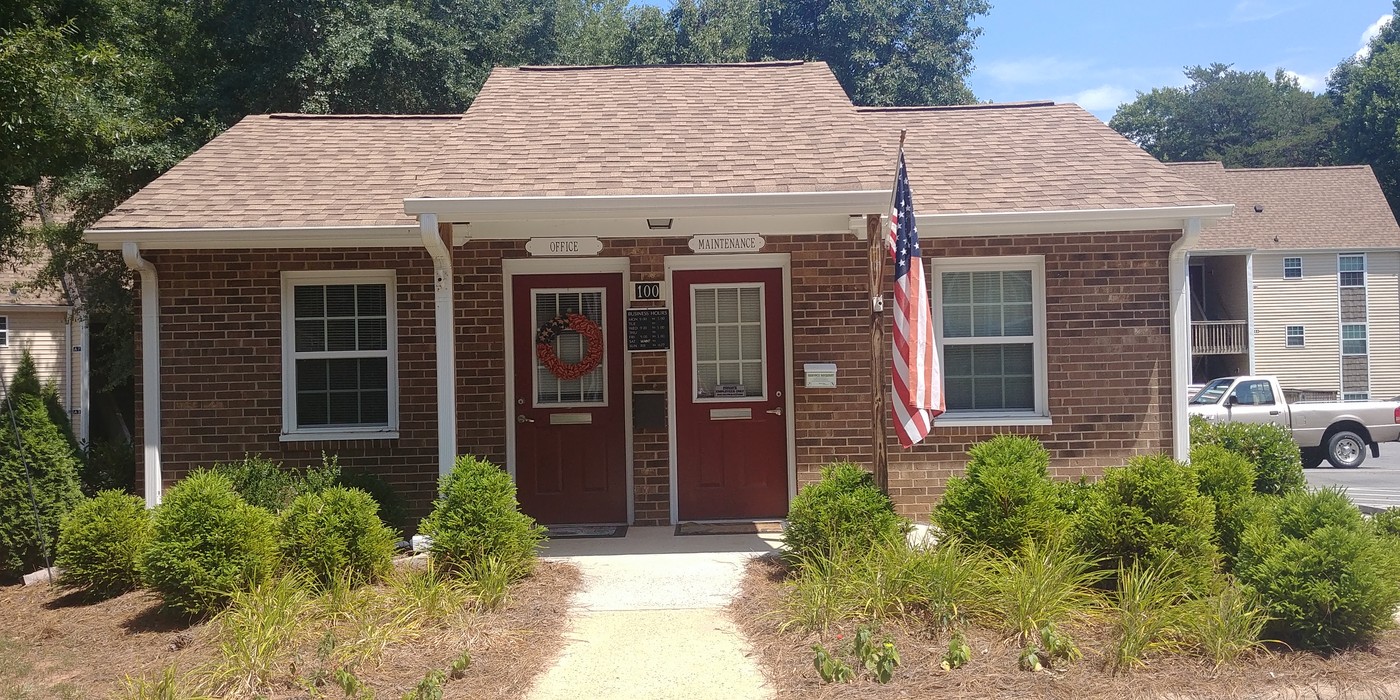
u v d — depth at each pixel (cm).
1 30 813
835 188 752
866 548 667
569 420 920
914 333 678
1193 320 2728
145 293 880
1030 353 923
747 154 827
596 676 527
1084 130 1031
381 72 1789
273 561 662
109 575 727
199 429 893
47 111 838
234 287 895
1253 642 533
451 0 1992
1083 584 616
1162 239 900
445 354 779
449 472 773
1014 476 659
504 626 598
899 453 899
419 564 730
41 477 812
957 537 655
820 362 898
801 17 3070
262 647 538
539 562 750
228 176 943
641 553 789
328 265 898
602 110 941
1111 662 515
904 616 576
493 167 803
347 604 609
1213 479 672
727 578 706
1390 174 3816
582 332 910
